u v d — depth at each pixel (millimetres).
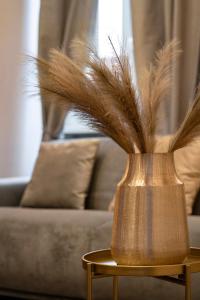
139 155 1590
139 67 3541
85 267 1569
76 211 2703
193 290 2180
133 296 2314
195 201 2701
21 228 2621
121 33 4016
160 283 2252
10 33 4293
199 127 1605
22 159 4367
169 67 1681
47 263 2533
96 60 1564
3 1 4270
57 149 3316
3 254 2666
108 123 1611
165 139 2834
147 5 3535
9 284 2684
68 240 2479
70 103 1611
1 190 3330
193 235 2211
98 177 3191
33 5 4402
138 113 1574
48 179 3230
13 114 4309
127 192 1569
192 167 2691
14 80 4293
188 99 3348
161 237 1531
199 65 3328
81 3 3947
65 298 2555
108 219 2467
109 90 1551
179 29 3352
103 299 2402
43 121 4051
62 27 4055
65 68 1603
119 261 1566
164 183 1558
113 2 4035
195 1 3326
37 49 4125
